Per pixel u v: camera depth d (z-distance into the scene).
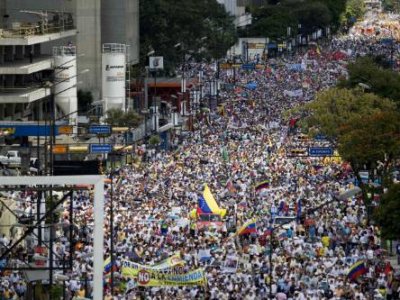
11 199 165.38
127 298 150.88
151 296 152.62
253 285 158.75
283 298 153.88
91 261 157.75
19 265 128.25
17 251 132.62
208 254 172.12
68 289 141.00
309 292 155.12
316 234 191.25
